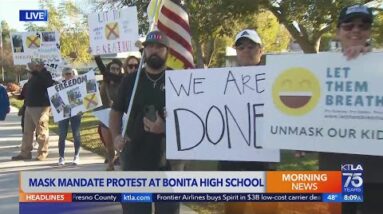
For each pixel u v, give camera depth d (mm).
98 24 7188
